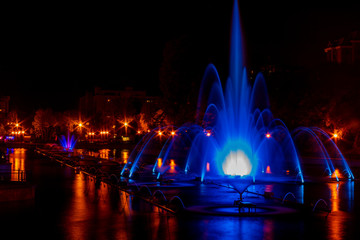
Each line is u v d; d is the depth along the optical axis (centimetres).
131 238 1378
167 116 6538
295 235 1426
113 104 14288
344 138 6425
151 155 6756
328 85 5900
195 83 5984
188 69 6000
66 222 1617
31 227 1534
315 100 5831
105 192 2483
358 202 2134
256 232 1468
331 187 2797
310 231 1482
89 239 1364
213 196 2319
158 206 1975
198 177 3194
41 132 14662
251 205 1836
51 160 5503
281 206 1992
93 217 1720
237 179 3281
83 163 4694
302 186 2859
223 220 1669
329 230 1499
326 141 6481
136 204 2041
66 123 14850
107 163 4791
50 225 1564
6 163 3550
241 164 4003
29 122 16938
